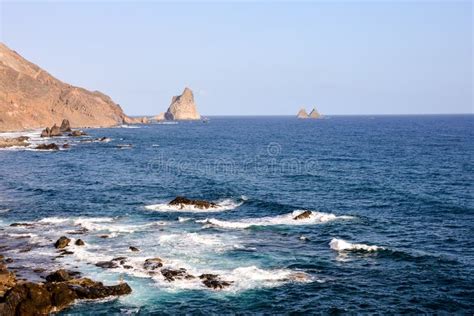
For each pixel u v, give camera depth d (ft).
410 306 83.82
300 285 92.38
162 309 82.53
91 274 96.48
